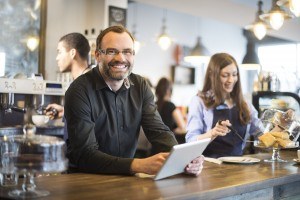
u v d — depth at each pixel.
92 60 3.86
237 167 2.20
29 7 4.32
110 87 2.09
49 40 4.51
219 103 3.00
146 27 8.19
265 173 2.02
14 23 4.20
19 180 1.67
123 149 2.18
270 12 3.58
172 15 8.62
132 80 2.25
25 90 3.42
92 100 2.03
